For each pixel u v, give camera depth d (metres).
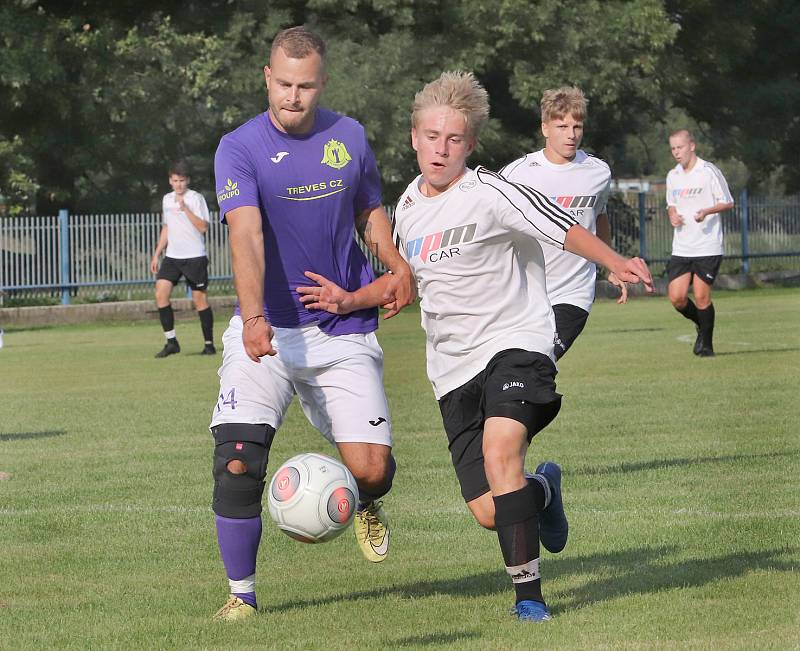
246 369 15.51
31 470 26.36
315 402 16.12
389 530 19.05
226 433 15.07
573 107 24.12
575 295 23.61
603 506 20.94
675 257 46.59
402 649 12.95
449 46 97.88
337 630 13.92
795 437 28.09
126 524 20.73
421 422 32.94
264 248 15.82
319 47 15.42
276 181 15.57
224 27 96.75
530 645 12.89
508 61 100.19
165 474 25.66
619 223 99.50
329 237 15.94
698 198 46.12
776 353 47.50
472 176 15.16
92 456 28.17
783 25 123.38
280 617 14.66
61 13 100.31
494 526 15.20
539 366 14.69
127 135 99.25
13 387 43.34
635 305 86.62
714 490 22.14
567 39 99.00
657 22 100.25
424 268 15.33
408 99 95.44
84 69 94.38
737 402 34.00
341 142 15.84
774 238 105.88
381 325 72.06
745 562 16.64
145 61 95.06
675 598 14.78
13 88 92.56
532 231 14.62
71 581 16.95
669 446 27.14
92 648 13.47
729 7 116.25
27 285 83.69
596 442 27.92
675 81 105.25
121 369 49.50
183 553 18.62
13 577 17.17
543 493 15.91
